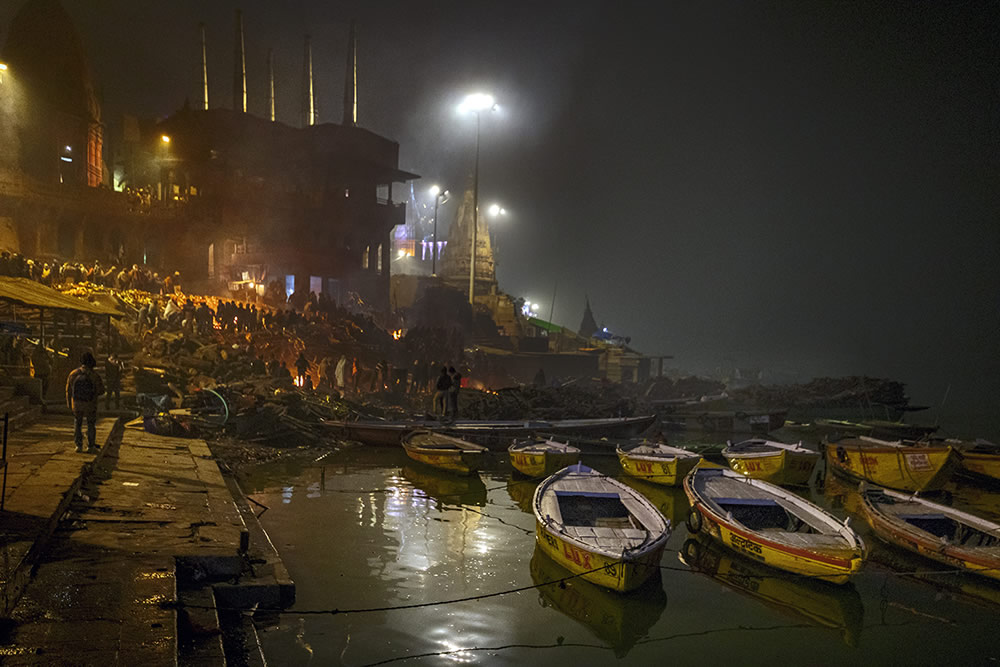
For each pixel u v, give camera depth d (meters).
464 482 19.44
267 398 24.78
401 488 18.08
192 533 9.75
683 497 19.03
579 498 13.87
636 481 20.89
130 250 42.12
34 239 37.66
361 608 9.75
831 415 40.84
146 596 7.01
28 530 8.15
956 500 20.38
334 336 36.22
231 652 7.78
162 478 13.16
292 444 23.19
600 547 10.77
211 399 22.84
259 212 46.97
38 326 24.77
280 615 9.17
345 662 8.15
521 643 9.09
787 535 12.08
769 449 22.38
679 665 8.72
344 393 30.84
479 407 30.12
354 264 51.50
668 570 12.34
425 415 27.61
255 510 14.88
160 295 34.94
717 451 24.84
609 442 25.22
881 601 11.05
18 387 18.33
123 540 9.00
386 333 41.47
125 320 28.86
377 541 13.13
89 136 44.97
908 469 19.70
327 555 12.12
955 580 11.91
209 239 45.69
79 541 8.70
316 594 10.15
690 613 10.42
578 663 8.62
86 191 39.53
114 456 14.70
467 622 9.58
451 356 41.31
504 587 10.95
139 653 5.73
